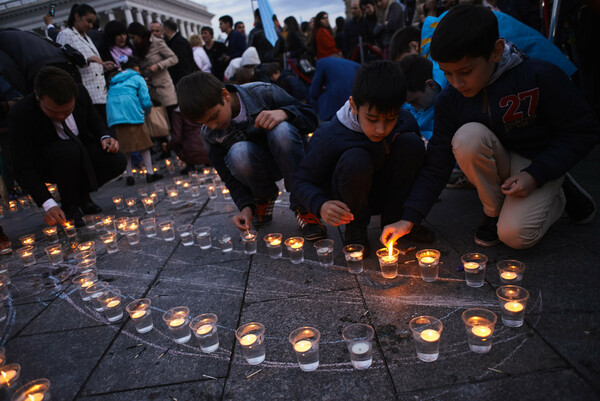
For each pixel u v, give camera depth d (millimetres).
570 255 2598
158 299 2812
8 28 5438
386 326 2193
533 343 1903
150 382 1985
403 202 3066
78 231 4668
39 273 3531
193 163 7207
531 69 2535
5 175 5789
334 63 6805
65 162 4609
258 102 3611
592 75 4520
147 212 5043
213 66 10797
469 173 2695
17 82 5297
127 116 6562
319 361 1992
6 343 2504
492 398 1629
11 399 1799
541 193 2574
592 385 1614
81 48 6828
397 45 4715
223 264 3250
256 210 3738
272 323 2361
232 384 1901
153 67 8125
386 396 1715
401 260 2945
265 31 9641
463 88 2461
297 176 3078
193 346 2240
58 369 2178
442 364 1859
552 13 3664
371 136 2617
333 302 2496
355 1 8656
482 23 2221
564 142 2520
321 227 3496
